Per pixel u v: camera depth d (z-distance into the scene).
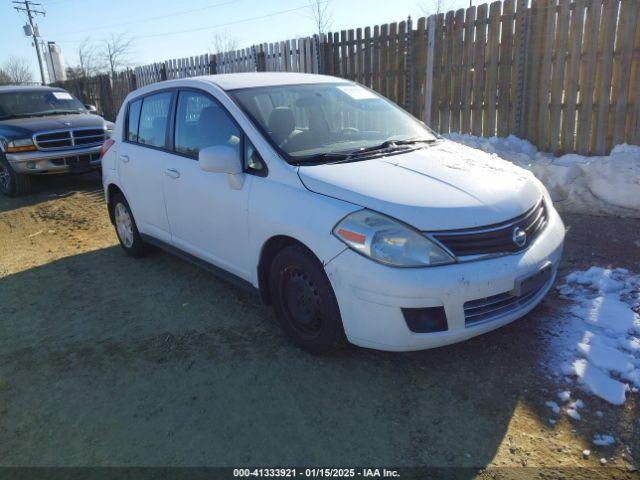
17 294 4.86
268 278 3.64
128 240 5.54
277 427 2.81
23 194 9.20
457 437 2.66
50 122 9.23
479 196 3.07
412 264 2.83
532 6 6.99
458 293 2.82
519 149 7.29
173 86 4.56
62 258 5.77
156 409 3.03
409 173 3.29
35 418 3.04
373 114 4.40
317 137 3.84
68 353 3.72
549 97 7.11
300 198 3.24
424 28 8.24
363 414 2.87
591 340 3.34
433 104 8.40
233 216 3.71
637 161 5.91
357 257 2.90
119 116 5.45
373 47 9.08
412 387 3.06
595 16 6.45
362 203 2.99
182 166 4.26
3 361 3.69
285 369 3.31
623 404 2.79
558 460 2.48
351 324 3.00
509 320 3.09
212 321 4.03
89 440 2.82
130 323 4.10
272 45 11.18
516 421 2.73
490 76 7.61
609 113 6.63
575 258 4.63
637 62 6.27
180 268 5.19
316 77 4.64
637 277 4.13
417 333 2.87
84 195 8.98
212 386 3.20
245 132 3.71
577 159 6.60
